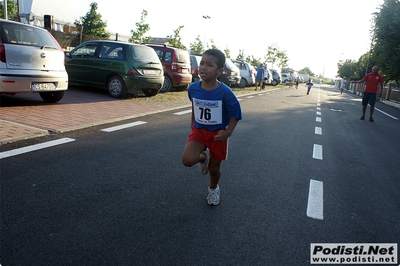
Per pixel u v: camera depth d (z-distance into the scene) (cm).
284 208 359
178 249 264
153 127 702
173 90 1588
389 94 2436
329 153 618
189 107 1042
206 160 329
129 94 1228
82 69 1133
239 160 521
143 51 1120
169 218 314
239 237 291
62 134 578
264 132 761
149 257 251
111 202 337
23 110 721
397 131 981
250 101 1463
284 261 262
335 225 330
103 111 820
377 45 2081
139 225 296
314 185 437
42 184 365
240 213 338
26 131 550
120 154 495
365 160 592
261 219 329
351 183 461
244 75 2383
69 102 903
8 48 667
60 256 243
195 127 340
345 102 2094
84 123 663
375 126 1047
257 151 584
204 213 331
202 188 394
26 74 694
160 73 1163
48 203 323
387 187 457
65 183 373
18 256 239
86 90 1207
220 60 306
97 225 290
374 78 1152
